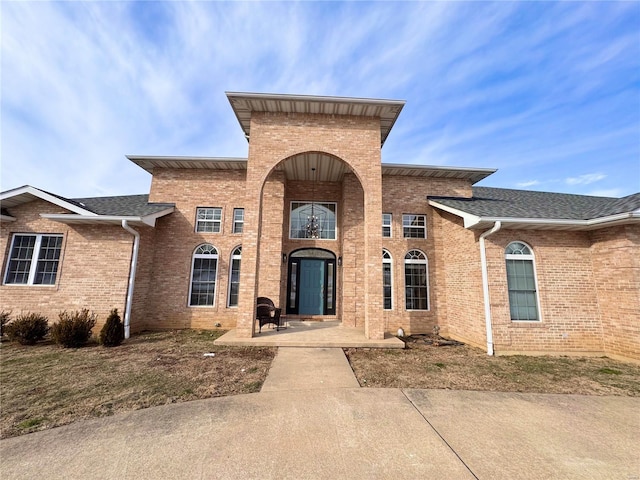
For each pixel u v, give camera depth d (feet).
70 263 29.50
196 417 12.33
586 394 15.88
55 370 18.49
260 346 24.70
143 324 32.50
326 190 39.06
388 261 35.55
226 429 11.34
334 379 17.24
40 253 30.12
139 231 31.60
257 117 28.37
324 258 38.29
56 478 8.48
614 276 24.02
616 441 10.95
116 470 8.85
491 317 25.04
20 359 20.95
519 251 26.45
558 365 21.52
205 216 36.17
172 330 32.65
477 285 27.12
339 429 11.41
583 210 27.86
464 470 8.98
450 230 33.50
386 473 8.77
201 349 23.84
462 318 30.04
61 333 23.95
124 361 20.49
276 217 35.24
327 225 38.83
